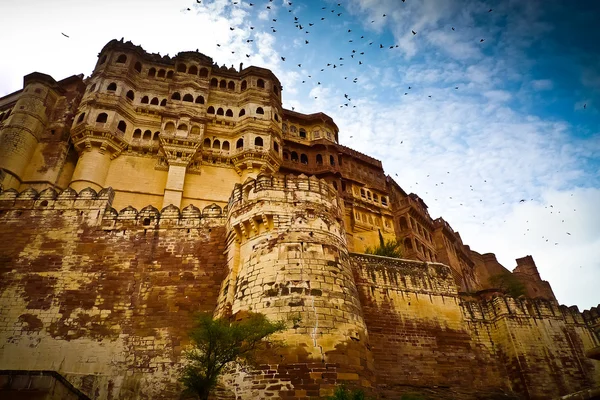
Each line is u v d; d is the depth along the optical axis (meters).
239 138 45.25
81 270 22.17
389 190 56.59
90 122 39.81
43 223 23.88
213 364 14.62
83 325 20.17
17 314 20.28
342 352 17.02
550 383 25.78
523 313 28.41
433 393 22.47
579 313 30.56
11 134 38.22
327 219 21.62
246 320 17.27
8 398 11.29
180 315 20.92
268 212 21.11
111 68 44.66
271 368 16.33
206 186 41.34
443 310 27.19
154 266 22.72
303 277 19.00
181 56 49.03
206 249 23.58
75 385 17.72
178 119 42.91
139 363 19.09
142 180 39.72
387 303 25.78
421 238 52.09
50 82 43.00
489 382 25.61
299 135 54.50
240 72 51.78
